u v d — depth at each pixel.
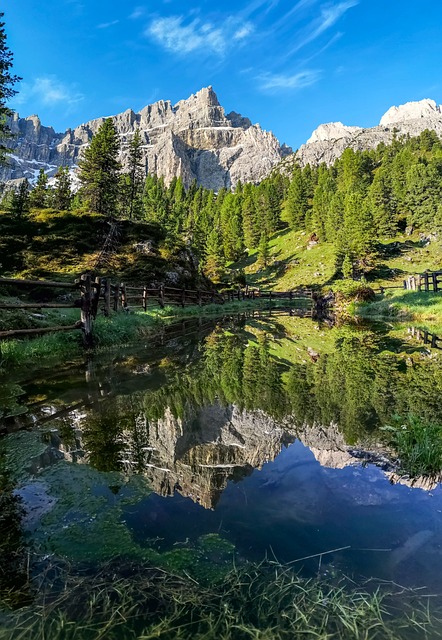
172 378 5.77
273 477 2.62
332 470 2.71
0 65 21.16
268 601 1.57
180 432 3.51
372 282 50.72
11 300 12.56
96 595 1.60
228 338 11.13
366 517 2.15
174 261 27.92
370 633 1.42
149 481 2.56
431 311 17.91
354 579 1.69
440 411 4.03
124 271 24.14
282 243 88.19
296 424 3.72
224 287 47.34
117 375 6.00
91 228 28.19
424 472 2.69
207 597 1.59
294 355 8.03
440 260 54.81
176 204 109.69
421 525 2.06
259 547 1.90
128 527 2.06
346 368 6.54
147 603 1.56
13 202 30.95
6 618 1.48
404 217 74.62
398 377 5.77
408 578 1.69
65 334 8.48
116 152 45.31
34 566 1.76
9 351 6.82
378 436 3.39
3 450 3.07
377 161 125.56
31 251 24.20
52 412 4.11
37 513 2.18
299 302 39.91
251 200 97.69
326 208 78.00
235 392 4.97
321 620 1.48
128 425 3.69
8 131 23.89
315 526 2.06
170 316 17.86
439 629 1.44
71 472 2.69
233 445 3.19
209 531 2.02
